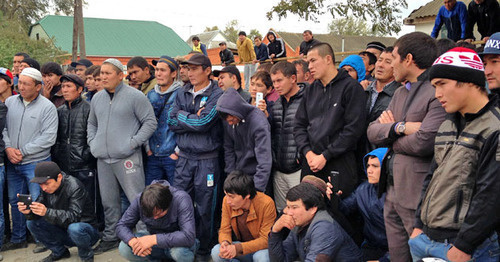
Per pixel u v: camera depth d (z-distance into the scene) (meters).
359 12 6.92
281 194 4.00
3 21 23.75
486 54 2.60
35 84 4.67
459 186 2.13
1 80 5.04
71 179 4.22
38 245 4.75
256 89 4.36
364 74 4.41
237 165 4.02
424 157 2.61
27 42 21.52
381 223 3.14
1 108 4.56
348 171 3.29
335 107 3.29
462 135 2.16
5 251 4.71
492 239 2.08
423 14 14.73
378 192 2.88
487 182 1.96
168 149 4.61
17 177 4.75
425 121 2.55
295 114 3.67
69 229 4.04
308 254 2.97
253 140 3.86
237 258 3.68
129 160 4.42
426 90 2.65
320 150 3.34
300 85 4.09
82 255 4.21
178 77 5.63
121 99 4.37
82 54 17.31
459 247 2.04
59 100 5.55
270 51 11.57
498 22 6.27
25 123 4.67
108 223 4.56
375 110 3.49
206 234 4.19
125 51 38.94
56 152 4.86
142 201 3.55
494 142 1.96
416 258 2.40
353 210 3.35
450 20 6.95
